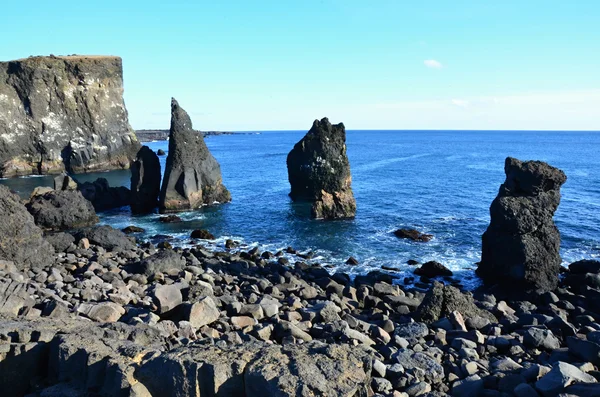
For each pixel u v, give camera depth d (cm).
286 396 738
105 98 9106
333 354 861
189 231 3881
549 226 2405
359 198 5350
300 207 4847
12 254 2148
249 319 1502
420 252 3225
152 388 821
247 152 15312
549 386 988
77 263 2322
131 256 2705
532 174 2431
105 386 841
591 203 4894
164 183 4653
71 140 8675
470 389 1071
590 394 923
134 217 4438
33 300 1410
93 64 8806
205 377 797
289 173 5325
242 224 4122
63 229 3731
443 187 6225
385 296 2062
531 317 1730
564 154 13025
